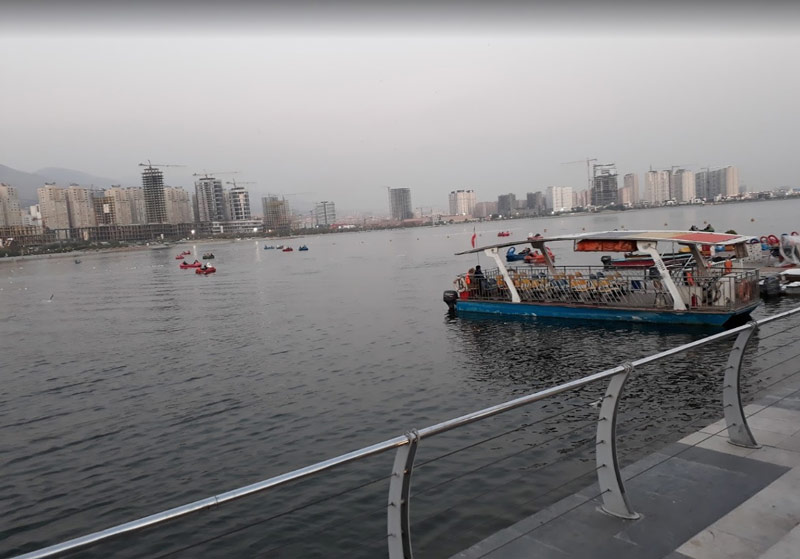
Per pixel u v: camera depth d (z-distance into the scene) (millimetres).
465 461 14531
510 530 5016
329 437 18031
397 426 18578
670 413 16812
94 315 54812
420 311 42219
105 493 15211
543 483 12898
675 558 4457
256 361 29906
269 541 11695
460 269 78250
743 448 6430
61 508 14508
